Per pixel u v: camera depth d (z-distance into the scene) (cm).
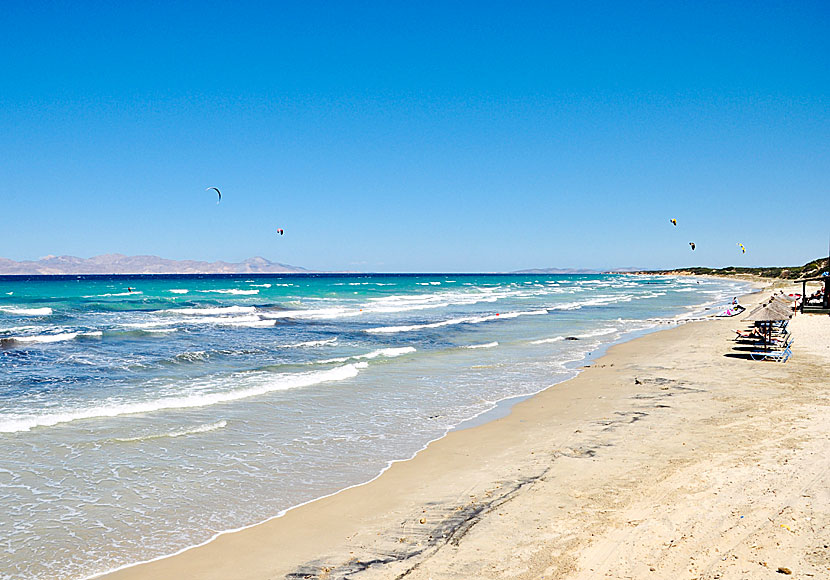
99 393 1400
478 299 5744
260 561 625
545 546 622
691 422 1131
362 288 8319
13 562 619
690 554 581
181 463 933
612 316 3950
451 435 1118
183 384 1523
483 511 734
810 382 1496
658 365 1878
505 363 1966
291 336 2611
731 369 1741
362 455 991
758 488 746
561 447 1011
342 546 656
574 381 1658
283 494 816
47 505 762
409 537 672
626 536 632
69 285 8656
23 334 2420
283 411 1279
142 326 2853
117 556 637
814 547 580
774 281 10062
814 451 889
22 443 1007
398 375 1733
